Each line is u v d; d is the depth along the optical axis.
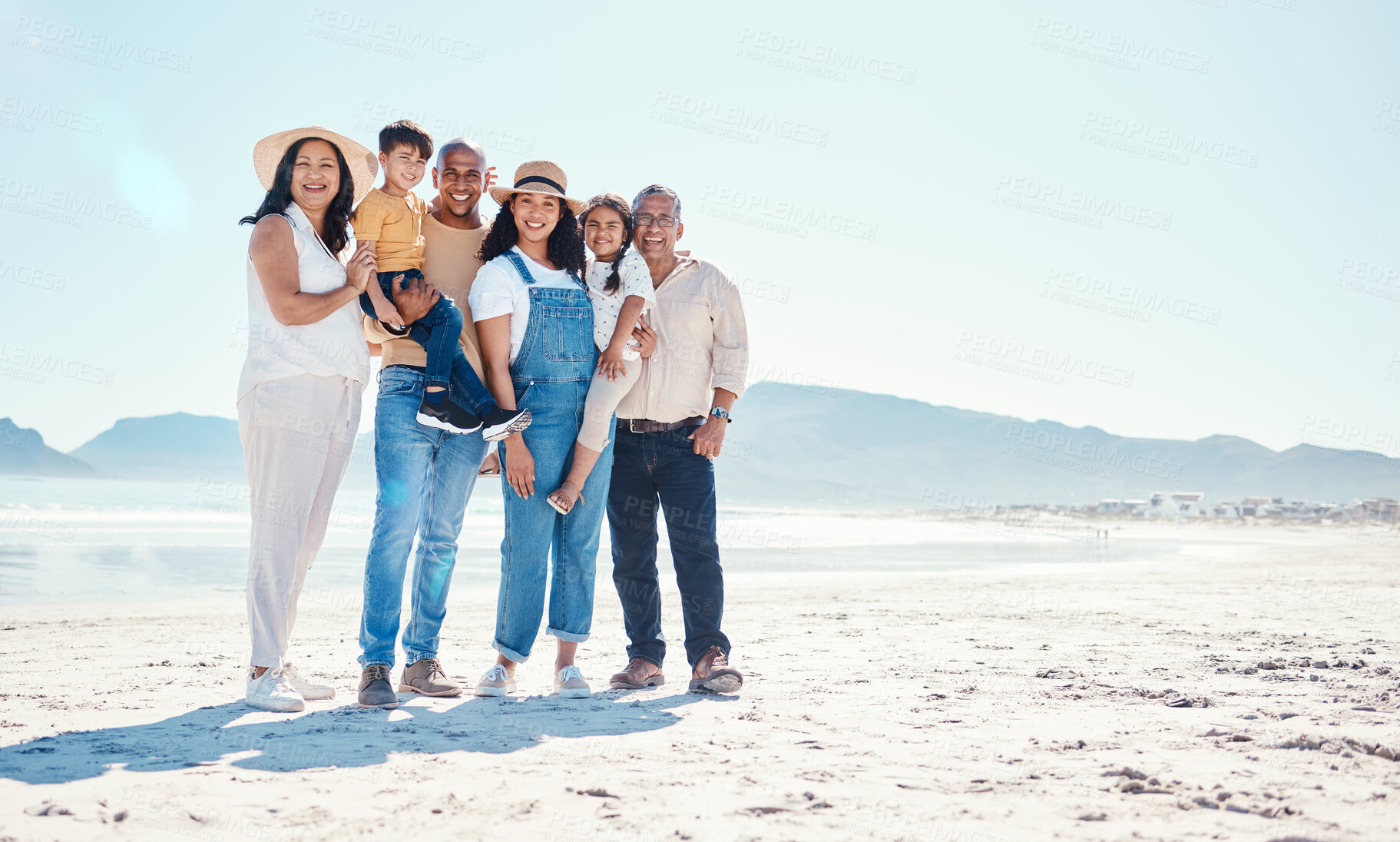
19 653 5.00
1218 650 5.07
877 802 2.12
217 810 2.01
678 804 2.10
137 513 27.56
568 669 3.70
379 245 3.46
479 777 2.32
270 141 3.42
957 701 3.51
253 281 3.29
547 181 3.63
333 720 3.03
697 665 3.78
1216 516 124.00
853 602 8.56
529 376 3.58
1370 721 3.08
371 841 1.82
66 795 2.08
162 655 4.92
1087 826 1.94
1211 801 2.11
